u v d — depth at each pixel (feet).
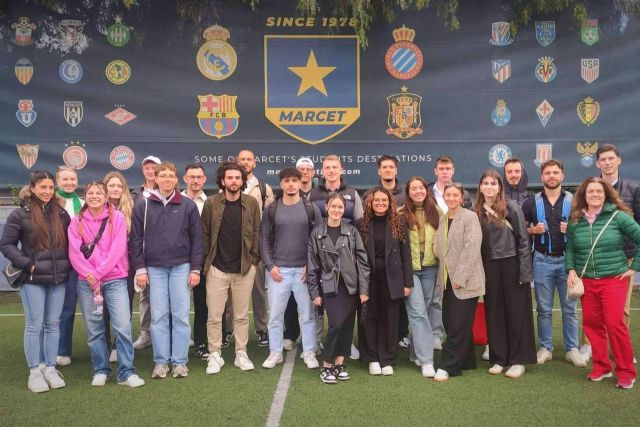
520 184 17.80
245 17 25.11
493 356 15.61
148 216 15.21
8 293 25.48
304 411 12.89
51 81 24.90
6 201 25.00
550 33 25.55
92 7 24.95
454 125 25.53
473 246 14.93
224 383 14.84
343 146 25.36
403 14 25.23
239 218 16.06
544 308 16.58
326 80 25.29
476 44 25.45
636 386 14.40
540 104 25.64
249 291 16.21
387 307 15.55
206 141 25.25
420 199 15.94
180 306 15.39
